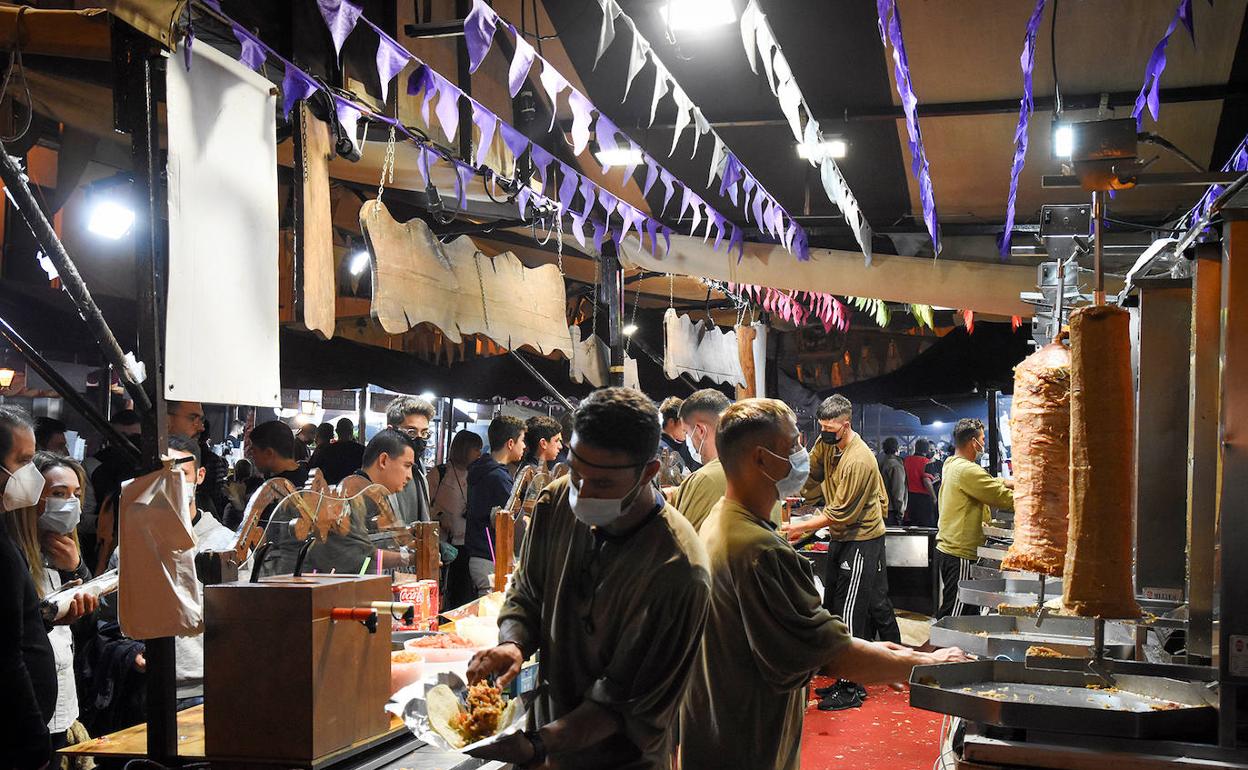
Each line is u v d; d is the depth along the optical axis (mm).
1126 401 2004
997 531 5352
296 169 2967
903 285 7469
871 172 6891
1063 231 4082
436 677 2031
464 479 6602
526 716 2094
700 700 2381
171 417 4750
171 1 2256
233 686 2117
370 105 3584
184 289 2365
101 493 4953
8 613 2482
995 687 2248
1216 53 4965
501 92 5035
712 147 6422
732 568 2301
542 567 2121
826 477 7203
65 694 3256
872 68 5281
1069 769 1908
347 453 6414
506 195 5023
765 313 11156
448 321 4125
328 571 2930
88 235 5688
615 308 6625
